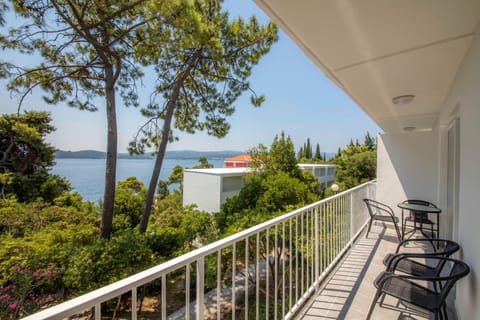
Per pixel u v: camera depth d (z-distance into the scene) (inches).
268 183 224.1
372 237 151.4
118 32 211.0
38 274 147.6
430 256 67.7
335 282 96.0
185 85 290.4
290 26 58.6
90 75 239.1
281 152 439.2
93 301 27.5
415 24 56.6
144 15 197.0
